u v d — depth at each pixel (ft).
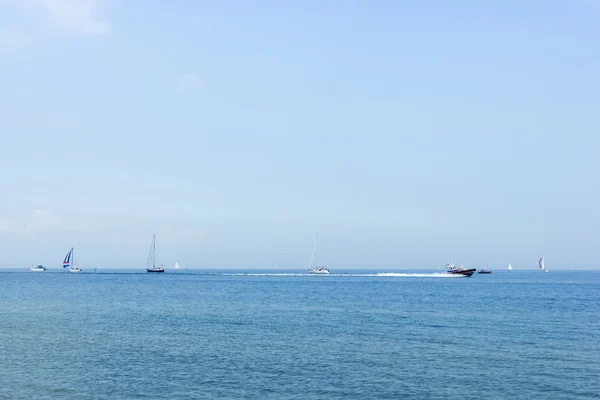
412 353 150.92
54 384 116.26
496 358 144.05
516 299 370.94
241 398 106.63
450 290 503.20
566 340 174.81
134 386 114.93
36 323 216.95
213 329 199.62
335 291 477.77
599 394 110.52
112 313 261.03
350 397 108.17
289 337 179.63
